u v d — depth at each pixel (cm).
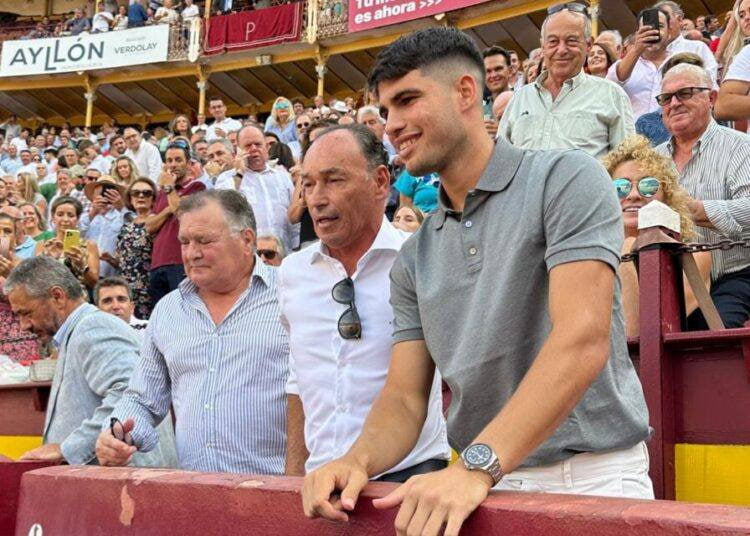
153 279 718
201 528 195
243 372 336
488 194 209
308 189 288
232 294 349
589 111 532
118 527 215
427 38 210
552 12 545
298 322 294
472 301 207
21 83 2798
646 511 131
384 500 159
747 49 530
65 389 395
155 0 2666
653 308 307
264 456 333
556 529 138
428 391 223
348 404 280
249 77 2609
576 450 201
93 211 963
